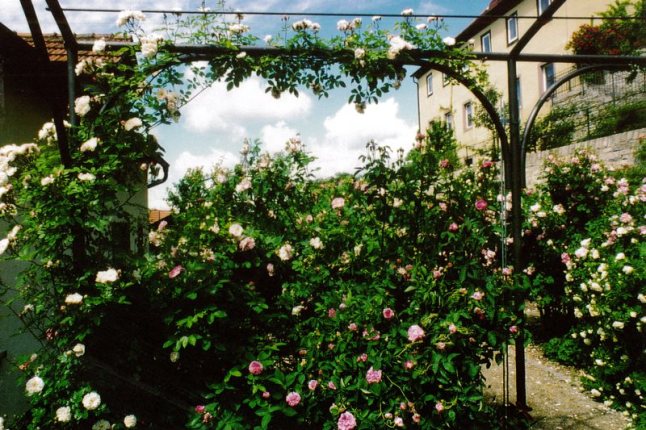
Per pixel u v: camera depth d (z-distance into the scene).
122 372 2.89
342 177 3.81
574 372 4.96
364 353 2.84
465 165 4.34
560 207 5.66
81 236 2.90
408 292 3.26
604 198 5.85
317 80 3.69
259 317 3.11
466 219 3.31
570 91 14.21
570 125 12.80
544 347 5.62
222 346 2.76
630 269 3.91
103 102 3.23
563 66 14.49
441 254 3.35
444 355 2.82
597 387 4.35
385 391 2.72
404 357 2.81
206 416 2.73
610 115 11.51
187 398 2.97
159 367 2.94
